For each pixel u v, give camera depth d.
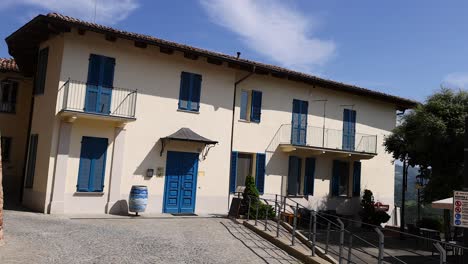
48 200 12.92
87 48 13.80
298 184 18.98
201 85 16.11
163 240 10.27
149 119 14.88
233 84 16.94
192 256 8.98
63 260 7.77
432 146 16.14
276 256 9.76
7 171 18.62
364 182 21.44
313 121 19.47
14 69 18.91
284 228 13.12
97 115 13.36
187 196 15.59
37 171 13.83
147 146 14.79
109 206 13.89
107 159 14.04
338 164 20.45
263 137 17.83
